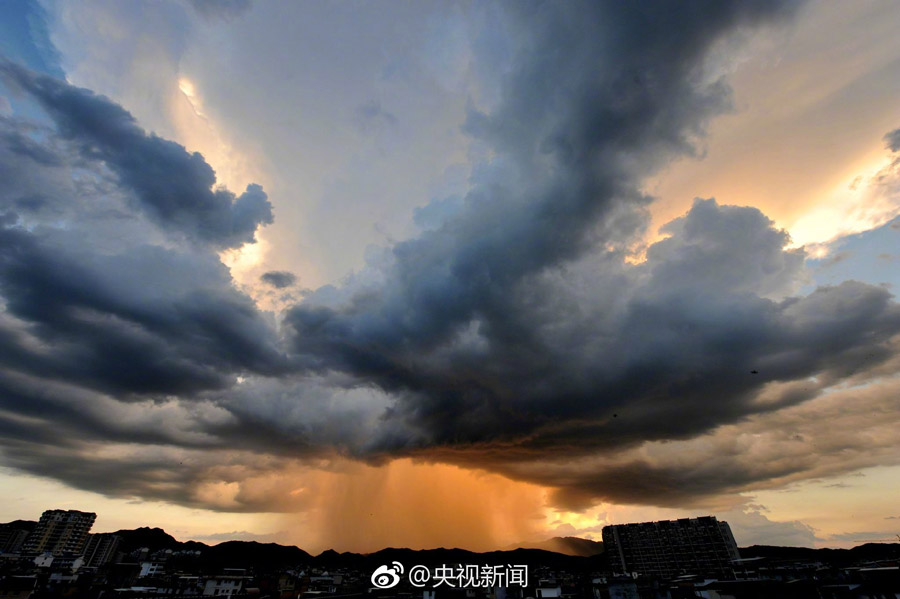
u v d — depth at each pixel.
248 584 97.38
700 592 63.41
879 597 50.34
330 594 83.75
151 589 85.62
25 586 73.88
